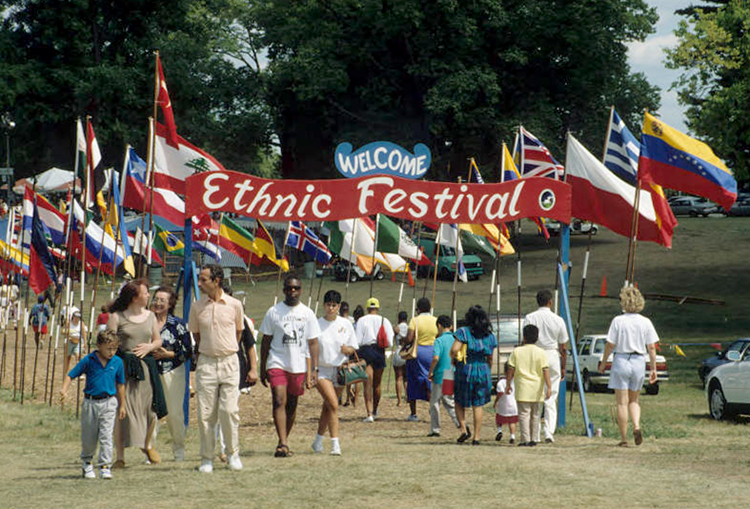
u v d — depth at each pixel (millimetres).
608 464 16062
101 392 14820
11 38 89688
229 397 15383
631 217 26281
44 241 29906
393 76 87000
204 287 15438
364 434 22750
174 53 90750
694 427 24312
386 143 23688
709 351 47500
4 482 14391
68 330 30172
